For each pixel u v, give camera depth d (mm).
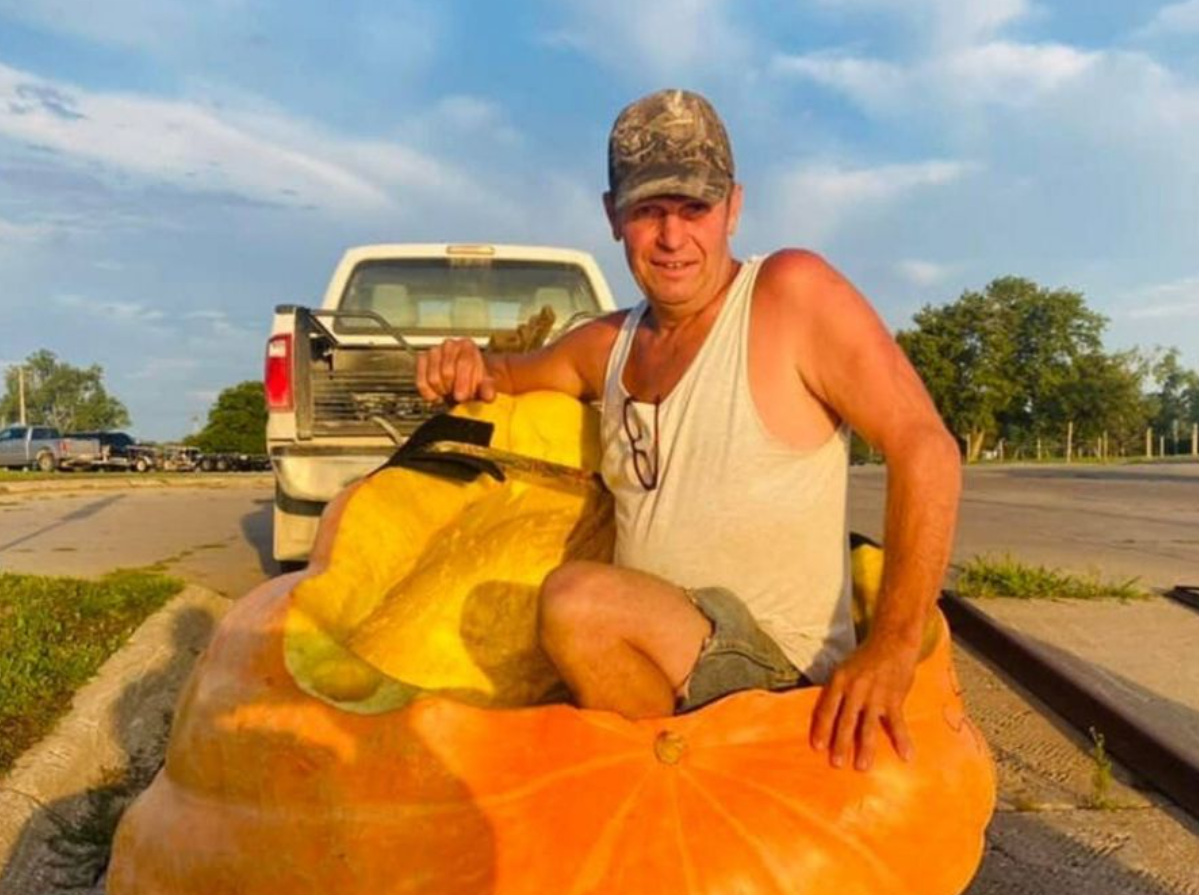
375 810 2277
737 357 2629
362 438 6992
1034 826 3809
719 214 2645
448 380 3303
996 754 4461
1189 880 3441
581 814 2270
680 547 2672
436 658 3260
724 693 2531
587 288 8383
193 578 8367
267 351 6840
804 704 2416
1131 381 88562
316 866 2270
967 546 10211
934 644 2691
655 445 2725
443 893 2223
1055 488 21734
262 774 2344
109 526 12703
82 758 4184
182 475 30656
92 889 3414
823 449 2652
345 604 2805
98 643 5547
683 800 2299
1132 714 4516
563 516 3396
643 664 2500
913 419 2496
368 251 8188
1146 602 6945
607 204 2824
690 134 2604
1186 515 14094
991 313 87812
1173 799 4027
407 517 3090
